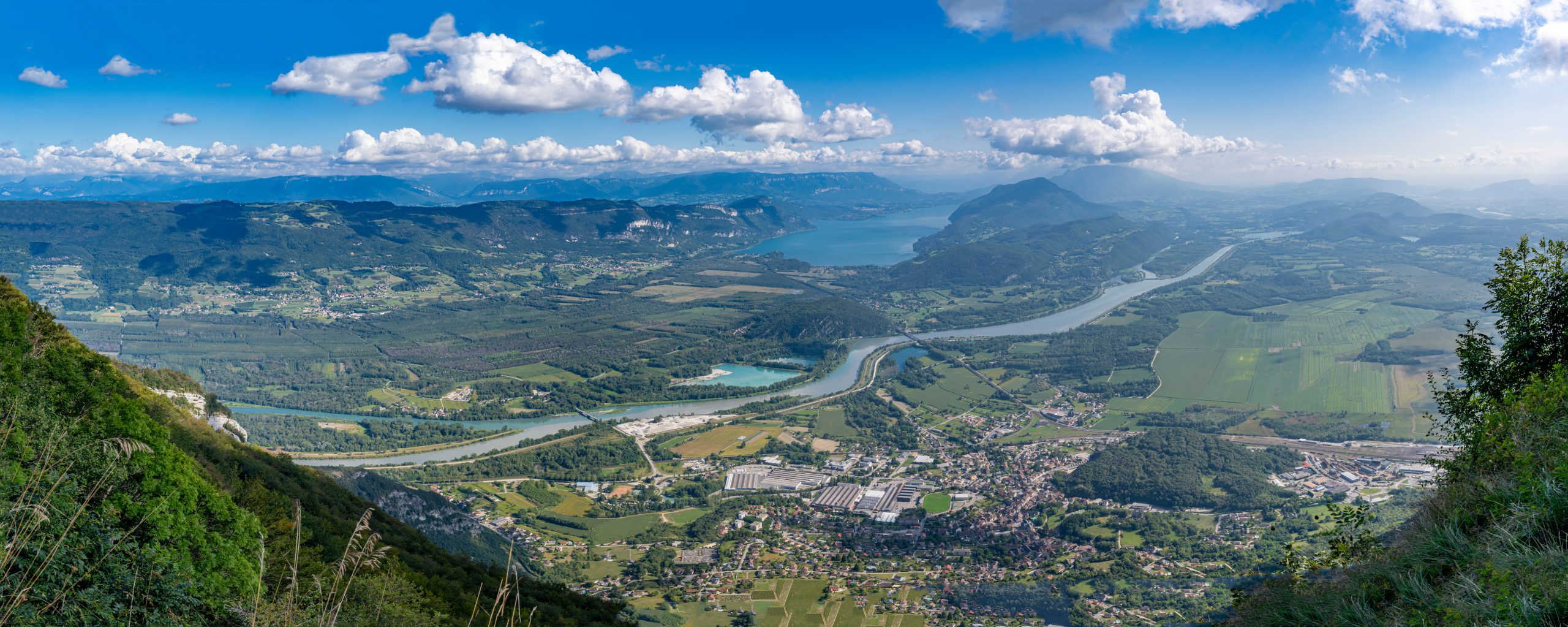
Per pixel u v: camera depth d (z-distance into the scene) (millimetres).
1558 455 14703
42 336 47406
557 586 67938
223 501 31703
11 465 23422
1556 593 11180
